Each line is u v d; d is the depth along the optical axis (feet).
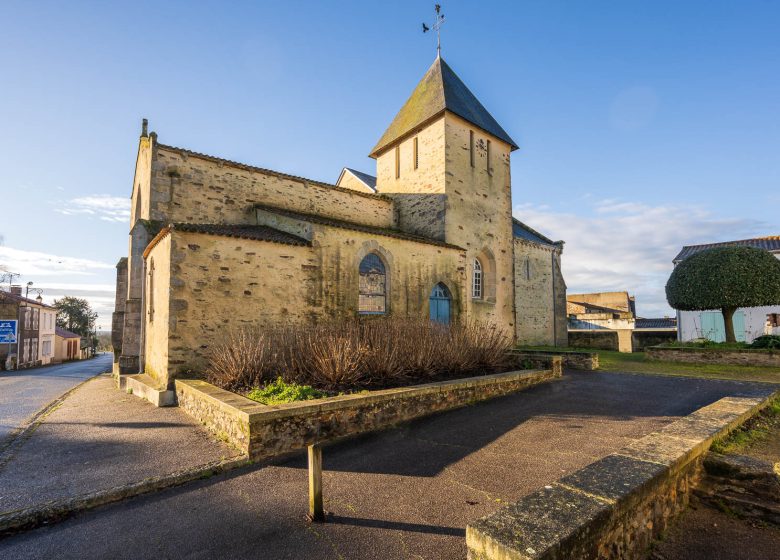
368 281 41.88
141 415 26.00
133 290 42.86
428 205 55.52
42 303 138.21
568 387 31.37
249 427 17.81
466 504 13.80
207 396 22.71
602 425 21.61
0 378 68.03
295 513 13.60
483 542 8.20
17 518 12.92
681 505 13.16
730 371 37.88
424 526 12.59
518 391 30.37
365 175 76.43
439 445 19.38
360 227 44.11
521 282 71.36
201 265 30.81
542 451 18.17
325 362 25.30
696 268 46.50
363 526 12.70
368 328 31.81
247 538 12.23
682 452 13.09
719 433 15.89
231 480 16.25
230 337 31.30
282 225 41.37
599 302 148.97
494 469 16.46
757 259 43.73
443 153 54.08
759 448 16.02
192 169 42.70
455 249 50.78
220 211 44.14
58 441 21.15
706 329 66.13
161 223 40.42
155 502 14.61
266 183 47.88
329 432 20.38
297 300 35.70
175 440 20.52
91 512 14.01
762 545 11.54
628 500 10.01
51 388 49.19
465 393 26.91
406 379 27.09
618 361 47.67
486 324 46.73
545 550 7.46
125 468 16.89
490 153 61.41
